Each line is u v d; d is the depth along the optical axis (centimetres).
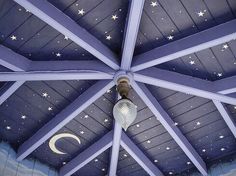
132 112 632
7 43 857
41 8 745
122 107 630
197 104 1009
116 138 1034
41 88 959
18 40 855
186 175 1214
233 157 1129
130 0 779
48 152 1148
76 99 984
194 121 1061
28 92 966
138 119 1064
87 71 882
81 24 838
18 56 873
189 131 1097
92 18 827
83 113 1032
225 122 1052
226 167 1127
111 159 1113
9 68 858
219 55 893
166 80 903
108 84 899
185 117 1052
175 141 1130
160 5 802
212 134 1098
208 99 992
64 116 988
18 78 863
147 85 970
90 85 965
